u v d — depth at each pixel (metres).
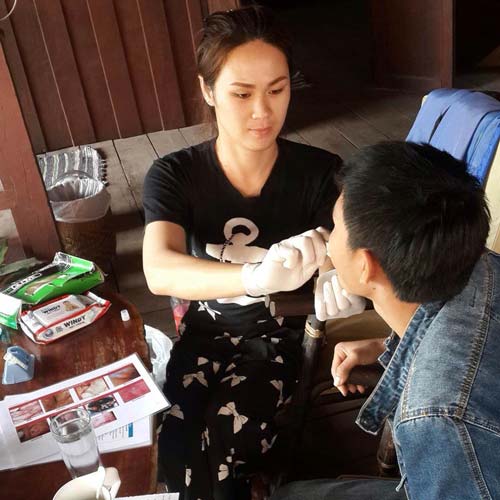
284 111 1.46
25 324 1.50
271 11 1.44
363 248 0.94
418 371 0.89
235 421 1.47
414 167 0.91
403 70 4.67
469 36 4.90
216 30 1.40
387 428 1.45
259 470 1.59
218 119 1.51
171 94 4.39
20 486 1.10
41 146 4.35
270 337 1.64
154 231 1.52
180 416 1.49
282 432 1.58
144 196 1.58
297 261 1.27
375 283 0.98
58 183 2.98
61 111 4.29
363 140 4.02
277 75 1.40
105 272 2.91
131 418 1.23
